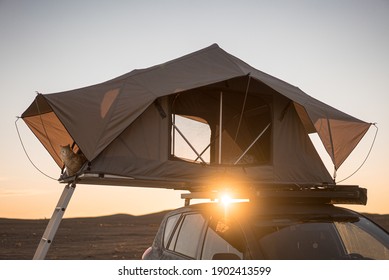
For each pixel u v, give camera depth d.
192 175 9.50
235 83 10.27
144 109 9.17
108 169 8.86
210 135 10.18
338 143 10.14
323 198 6.07
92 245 41.53
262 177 10.01
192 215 6.32
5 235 56.53
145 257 6.95
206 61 10.34
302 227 5.36
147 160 9.27
